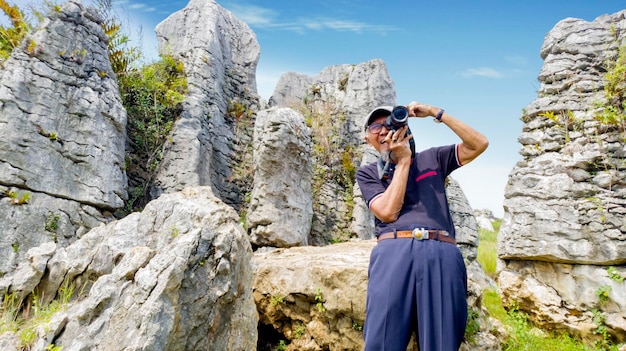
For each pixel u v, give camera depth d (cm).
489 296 880
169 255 298
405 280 217
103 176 766
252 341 356
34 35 784
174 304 281
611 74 713
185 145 1022
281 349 480
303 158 1089
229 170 1176
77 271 364
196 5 1374
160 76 1120
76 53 809
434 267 218
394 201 227
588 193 682
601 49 766
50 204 693
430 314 209
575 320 648
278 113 1061
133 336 264
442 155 252
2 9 809
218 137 1172
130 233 385
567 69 782
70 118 762
